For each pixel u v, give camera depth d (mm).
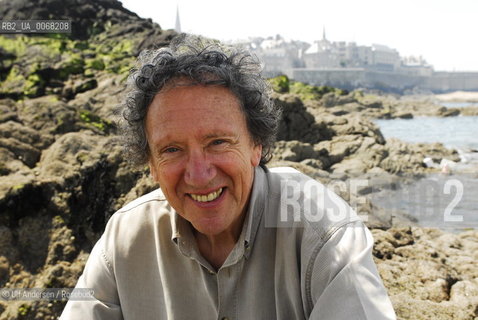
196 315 1441
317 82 126625
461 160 12477
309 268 1287
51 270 4148
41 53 18688
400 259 3545
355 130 14383
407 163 11000
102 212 5164
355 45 171500
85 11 31641
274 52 160625
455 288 2939
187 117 1253
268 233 1381
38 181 4762
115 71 18359
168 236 1459
